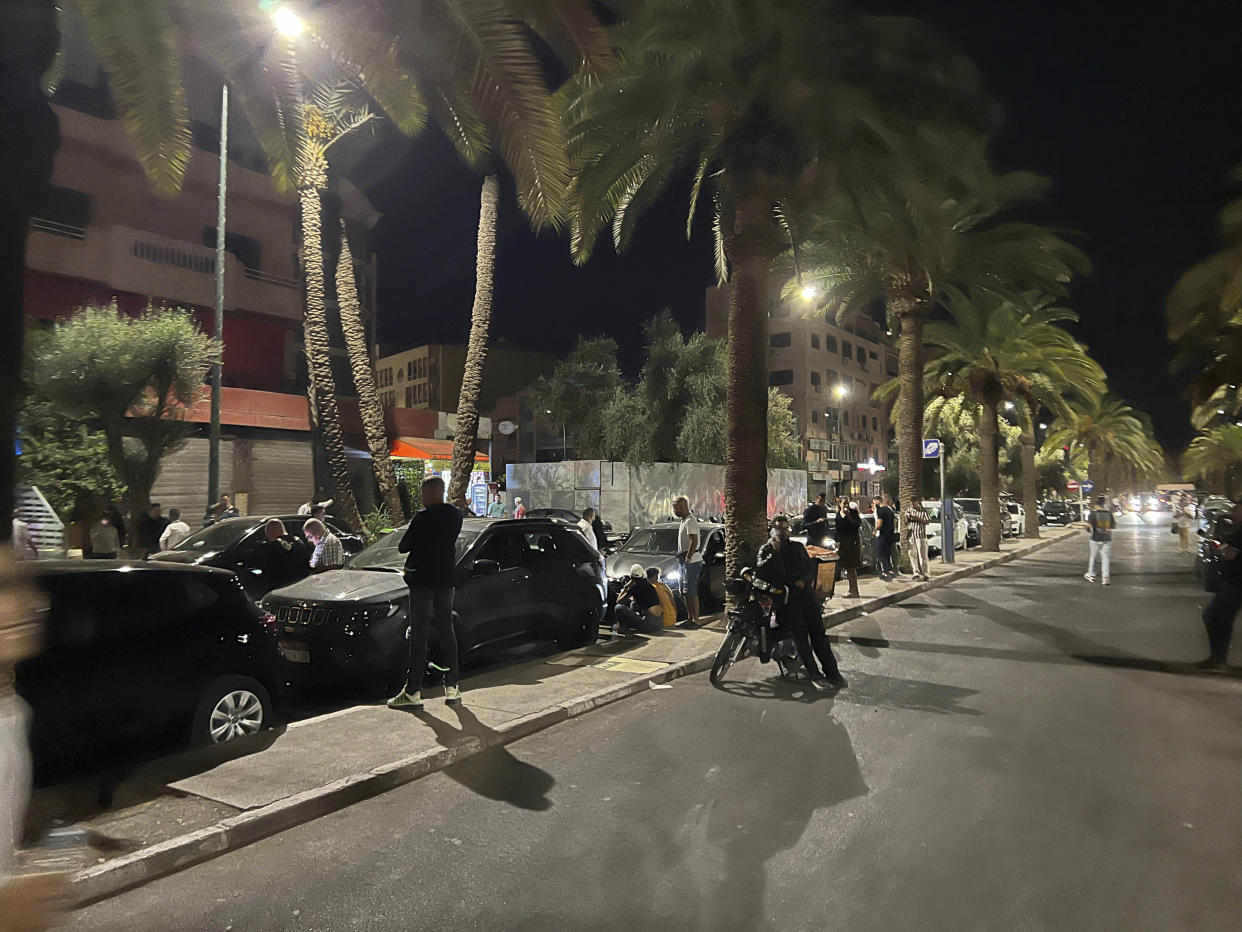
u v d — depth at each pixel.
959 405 35.88
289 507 25.94
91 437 18.50
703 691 8.02
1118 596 15.45
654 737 6.47
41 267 23.47
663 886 3.92
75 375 17.03
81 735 5.26
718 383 31.89
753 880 3.96
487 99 9.12
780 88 11.41
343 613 7.79
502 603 9.08
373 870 4.20
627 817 4.82
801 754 5.95
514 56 8.64
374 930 3.59
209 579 6.23
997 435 27.31
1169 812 4.77
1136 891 3.81
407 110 11.08
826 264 19.61
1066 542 35.50
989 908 3.66
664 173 14.21
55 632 5.22
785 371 65.19
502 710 7.00
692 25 11.34
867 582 17.45
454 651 7.30
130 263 25.44
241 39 9.47
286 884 4.05
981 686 8.06
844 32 11.76
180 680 5.81
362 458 28.45
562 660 9.23
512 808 5.01
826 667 8.29
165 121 9.02
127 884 4.05
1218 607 8.75
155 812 4.77
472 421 19.70
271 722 6.58
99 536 14.02
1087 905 3.68
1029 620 12.45
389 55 9.97
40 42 5.16
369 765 5.57
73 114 25.75
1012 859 4.15
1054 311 26.27
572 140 12.28
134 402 17.84
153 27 8.20
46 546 15.70
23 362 5.12
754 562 11.89
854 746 6.11
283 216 32.84
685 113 12.70
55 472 17.75
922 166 12.78
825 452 64.19
